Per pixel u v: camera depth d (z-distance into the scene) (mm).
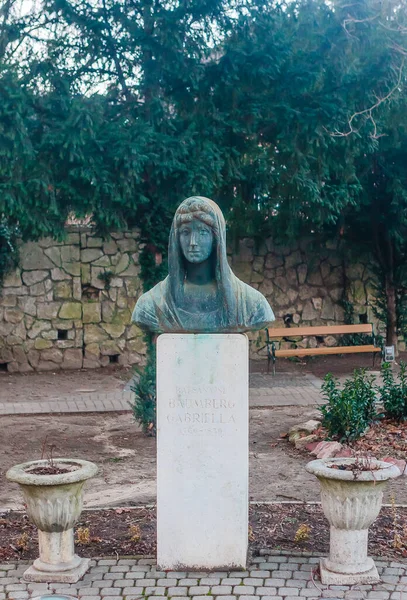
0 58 8125
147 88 8492
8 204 7930
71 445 8953
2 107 7434
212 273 4898
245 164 9047
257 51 8148
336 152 9211
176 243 4812
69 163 7996
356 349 14680
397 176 13859
